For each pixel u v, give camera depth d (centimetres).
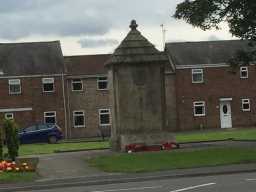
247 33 3209
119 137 3177
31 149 4091
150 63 3186
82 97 6038
